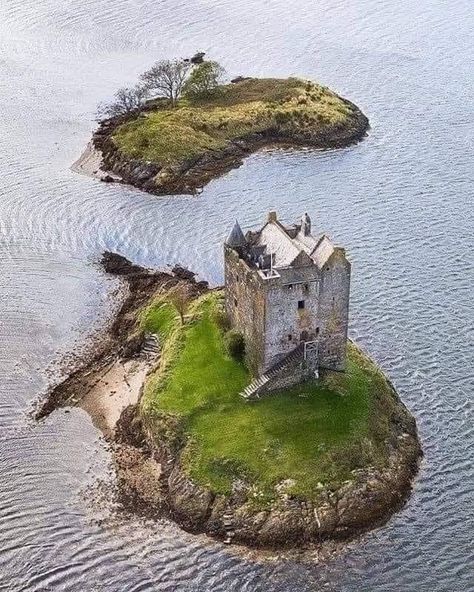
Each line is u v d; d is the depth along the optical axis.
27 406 105.00
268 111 185.62
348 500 88.44
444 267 132.38
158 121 178.62
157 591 81.12
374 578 82.19
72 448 98.56
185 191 159.25
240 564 83.75
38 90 199.88
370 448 93.19
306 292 95.81
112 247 139.12
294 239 106.19
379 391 101.19
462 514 89.06
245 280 99.00
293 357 98.69
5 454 97.50
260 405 97.44
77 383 108.62
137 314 121.25
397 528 87.56
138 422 100.81
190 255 136.88
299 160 173.00
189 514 88.81
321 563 83.75
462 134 182.50
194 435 94.94
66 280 129.75
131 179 163.00
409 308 122.25
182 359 106.00
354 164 170.75
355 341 115.25
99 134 179.50
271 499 88.00
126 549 85.69
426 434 99.75
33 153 171.12
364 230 143.88
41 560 84.38
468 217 147.88
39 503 90.94
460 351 113.19
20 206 150.25
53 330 118.62
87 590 81.38
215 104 191.62
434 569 83.06
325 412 96.25
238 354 104.19
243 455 91.62
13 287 127.31
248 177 165.50
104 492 92.50
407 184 161.00
